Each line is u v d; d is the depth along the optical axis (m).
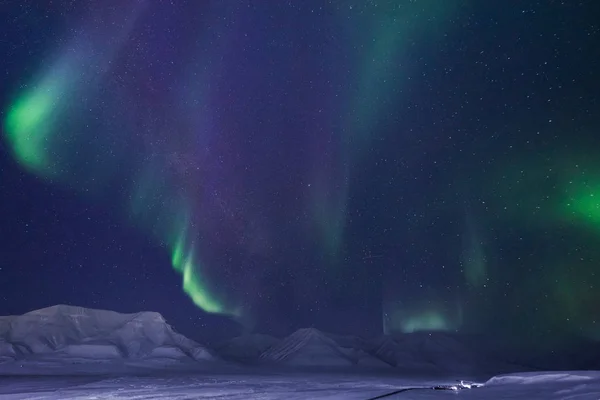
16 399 20.70
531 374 22.83
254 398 20.25
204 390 24.47
